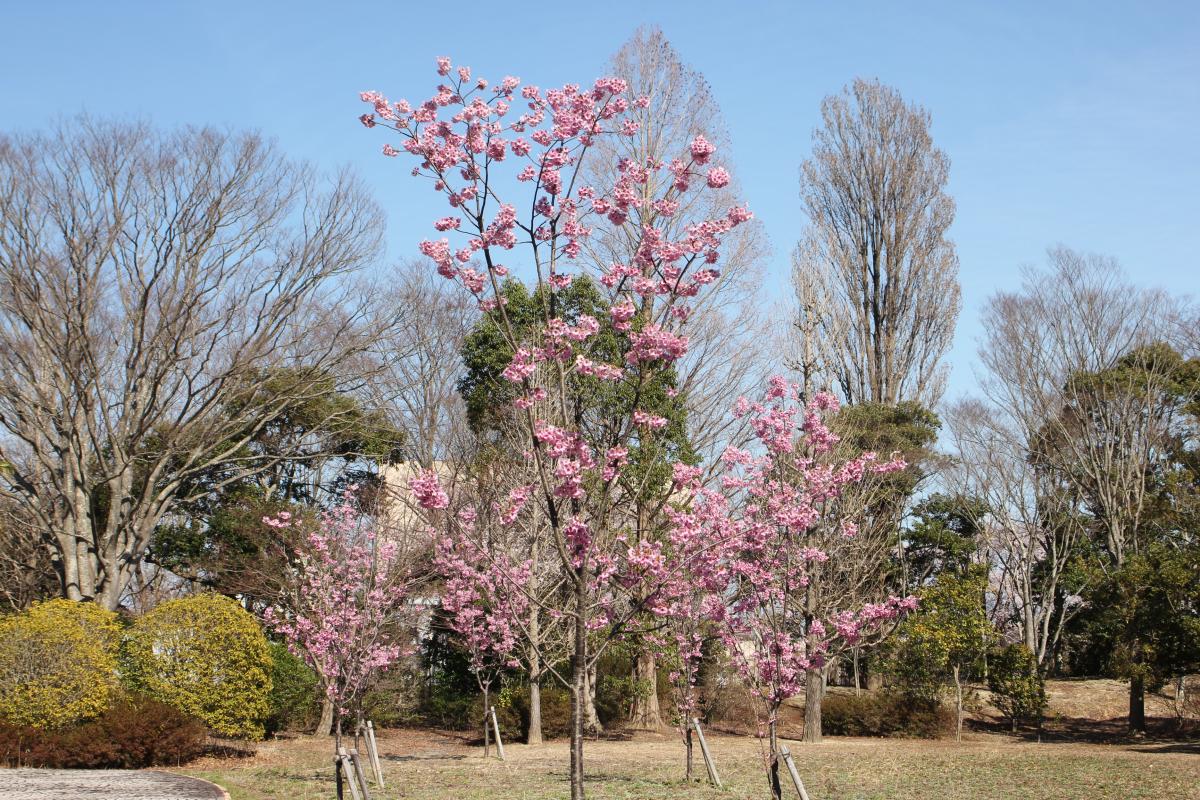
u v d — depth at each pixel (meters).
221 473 27.92
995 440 33.31
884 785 14.31
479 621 19.84
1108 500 28.19
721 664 19.62
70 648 16.55
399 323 28.72
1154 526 27.61
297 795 13.34
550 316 7.48
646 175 7.44
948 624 23.70
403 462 30.59
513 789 13.91
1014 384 31.73
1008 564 34.59
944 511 33.38
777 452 10.63
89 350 22.16
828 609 16.72
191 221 23.70
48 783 13.43
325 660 14.27
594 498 11.17
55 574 25.25
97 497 25.92
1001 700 25.08
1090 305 30.70
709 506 10.66
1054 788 13.85
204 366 24.42
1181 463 27.92
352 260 26.61
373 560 16.58
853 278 32.53
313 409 28.58
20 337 22.14
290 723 23.19
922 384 32.28
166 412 26.08
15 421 23.39
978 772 15.86
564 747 21.06
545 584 20.02
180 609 17.86
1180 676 23.02
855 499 19.75
